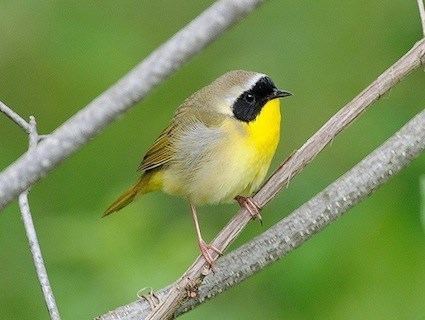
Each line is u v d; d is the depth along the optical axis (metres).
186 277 7.73
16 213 13.09
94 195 13.38
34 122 7.84
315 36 13.64
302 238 7.89
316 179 12.23
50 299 7.54
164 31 14.19
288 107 13.26
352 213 11.36
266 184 8.06
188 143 9.73
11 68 13.95
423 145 7.84
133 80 5.16
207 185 9.73
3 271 12.67
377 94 7.82
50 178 13.58
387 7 13.49
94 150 13.84
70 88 13.84
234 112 9.62
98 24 14.09
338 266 11.18
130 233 11.16
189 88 14.02
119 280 10.80
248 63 13.68
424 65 7.75
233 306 11.60
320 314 11.14
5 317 12.02
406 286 11.01
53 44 13.90
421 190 8.55
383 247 11.20
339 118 7.86
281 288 11.41
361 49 13.44
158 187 10.30
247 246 7.91
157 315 7.63
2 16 13.99
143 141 13.88
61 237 11.31
